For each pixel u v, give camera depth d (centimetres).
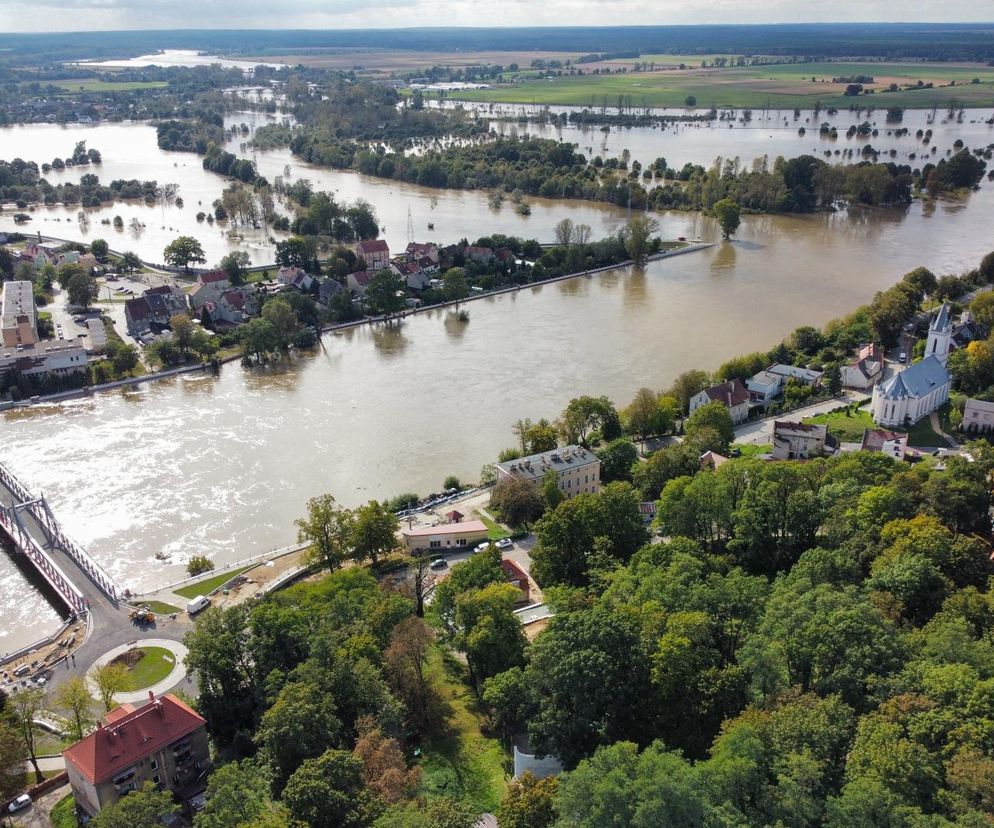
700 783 10719
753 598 15100
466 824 11475
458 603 16512
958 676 12212
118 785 13288
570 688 13400
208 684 15388
